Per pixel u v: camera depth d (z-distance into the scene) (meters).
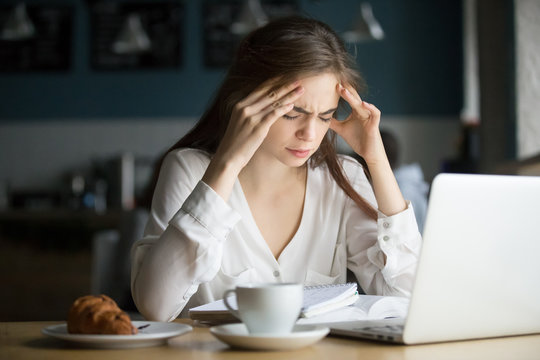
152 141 6.43
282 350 0.93
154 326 1.09
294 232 1.66
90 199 5.81
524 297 1.05
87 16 6.54
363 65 6.38
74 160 6.41
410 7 6.36
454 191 0.96
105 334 0.98
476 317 1.01
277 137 1.39
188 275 1.24
